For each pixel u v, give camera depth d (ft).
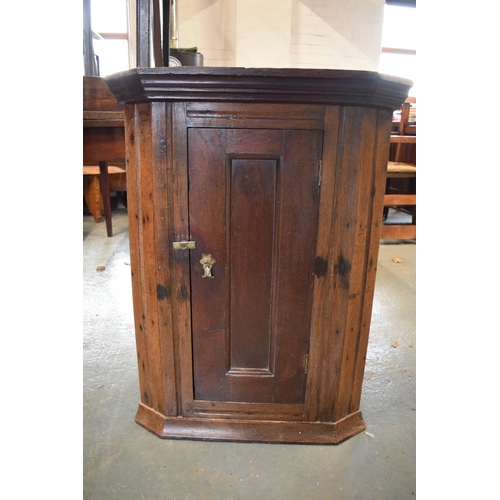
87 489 3.29
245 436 3.83
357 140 3.20
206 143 3.19
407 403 4.56
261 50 12.40
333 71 2.88
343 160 3.23
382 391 4.77
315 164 3.23
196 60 6.65
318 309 3.56
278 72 2.87
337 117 3.14
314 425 3.88
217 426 3.87
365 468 3.58
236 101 3.07
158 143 3.19
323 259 3.44
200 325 3.63
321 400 3.82
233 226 3.40
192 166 3.24
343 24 13.00
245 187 3.31
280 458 3.67
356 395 4.00
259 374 3.75
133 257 3.72
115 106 7.07
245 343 3.69
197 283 3.51
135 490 3.30
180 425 3.89
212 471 3.51
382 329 6.34
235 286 3.54
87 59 9.20
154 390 3.93
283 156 3.21
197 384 3.79
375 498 3.28
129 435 3.92
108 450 3.72
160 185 3.29
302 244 3.41
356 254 3.47
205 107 3.11
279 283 3.50
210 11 11.96
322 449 3.79
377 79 2.95
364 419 4.25
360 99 3.07
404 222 12.69
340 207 3.33
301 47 13.00
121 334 5.95
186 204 3.32
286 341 3.65
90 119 7.01
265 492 3.31
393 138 9.51
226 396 3.82
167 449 3.75
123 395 4.56
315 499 3.26
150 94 3.06
